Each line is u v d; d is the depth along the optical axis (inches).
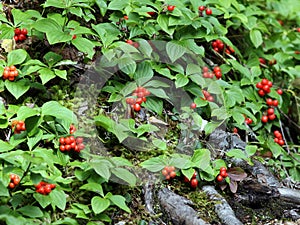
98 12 52.9
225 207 46.8
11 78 47.6
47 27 47.9
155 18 51.9
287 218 47.9
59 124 46.8
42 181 44.3
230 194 48.3
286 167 52.5
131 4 50.8
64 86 50.1
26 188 44.6
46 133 46.7
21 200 43.7
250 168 49.4
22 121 45.9
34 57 50.6
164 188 47.4
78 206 44.6
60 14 50.1
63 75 47.7
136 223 46.0
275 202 48.4
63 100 49.6
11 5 52.0
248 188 48.4
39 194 44.2
